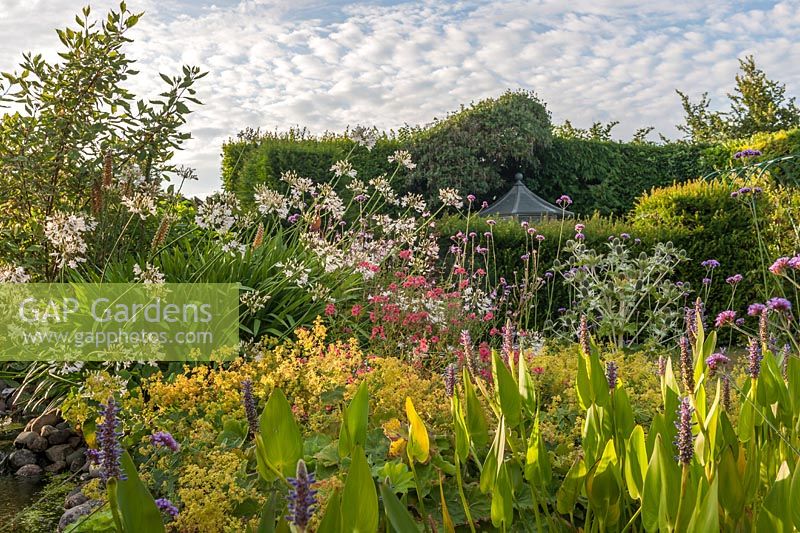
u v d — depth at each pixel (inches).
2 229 262.5
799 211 294.0
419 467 100.9
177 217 274.7
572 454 106.3
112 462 50.4
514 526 97.7
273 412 60.8
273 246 255.9
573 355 162.6
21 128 252.2
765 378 84.5
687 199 346.0
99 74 250.4
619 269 265.6
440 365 188.5
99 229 250.1
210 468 103.9
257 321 208.1
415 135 585.0
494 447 74.4
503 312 316.8
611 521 80.4
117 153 256.5
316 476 101.0
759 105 839.7
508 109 588.1
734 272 327.9
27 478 175.3
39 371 216.5
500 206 486.0
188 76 257.6
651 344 226.8
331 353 144.1
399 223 289.0
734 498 70.6
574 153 615.5
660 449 64.9
